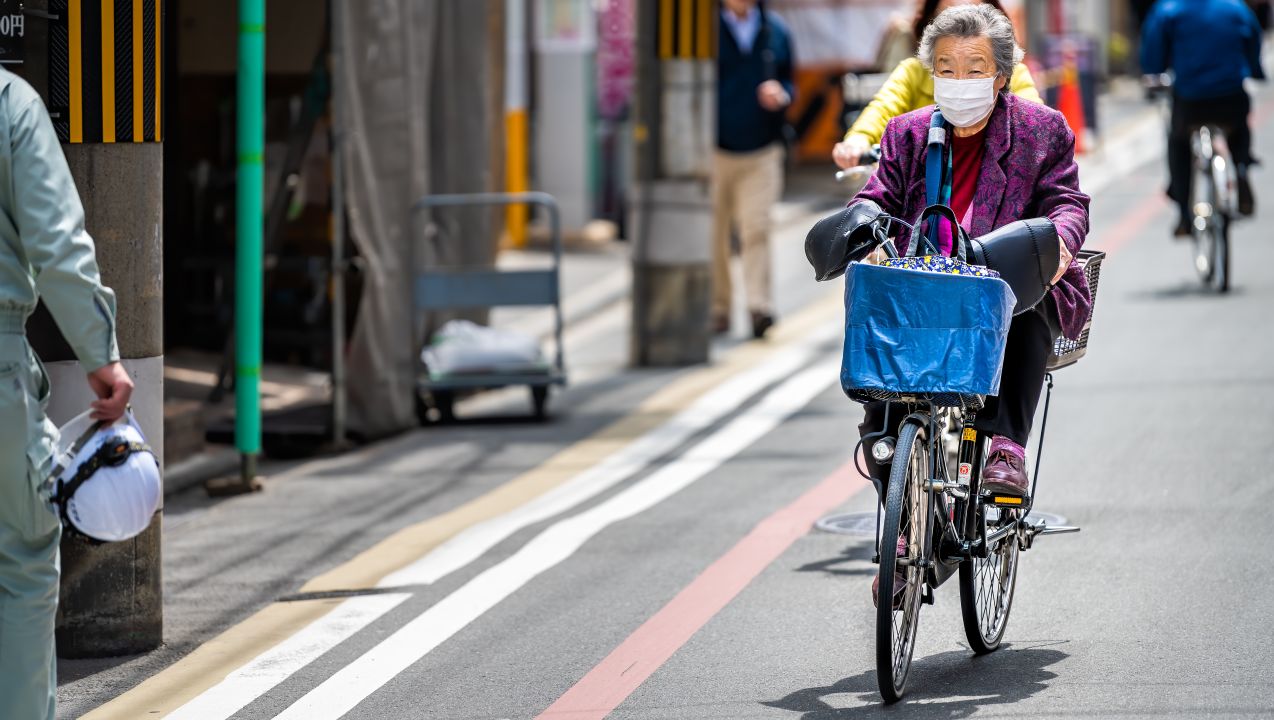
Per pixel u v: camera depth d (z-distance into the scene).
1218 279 39.44
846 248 15.88
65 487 13.27
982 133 16.19
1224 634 17.41
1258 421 27.03
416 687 16.95
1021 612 18.56
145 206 17.61
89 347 13.12
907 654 15.92
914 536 15.44
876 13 67.94
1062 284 16.25
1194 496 22.97
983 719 15.22
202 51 33.62
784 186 66.94
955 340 14.91
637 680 16.84
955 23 15.73
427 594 20.25
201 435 27.73
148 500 13.56
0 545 13.39
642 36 35.84
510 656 17.80
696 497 24.50
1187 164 39.84
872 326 15.07
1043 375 16.34
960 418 16.95
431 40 31.45
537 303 30.92
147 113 17.56
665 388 33.69
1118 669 16.50
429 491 25.84
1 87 13.05
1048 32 92.31
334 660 17.94
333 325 28.77
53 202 12.95
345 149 28.45
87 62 17.20
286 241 32.31
